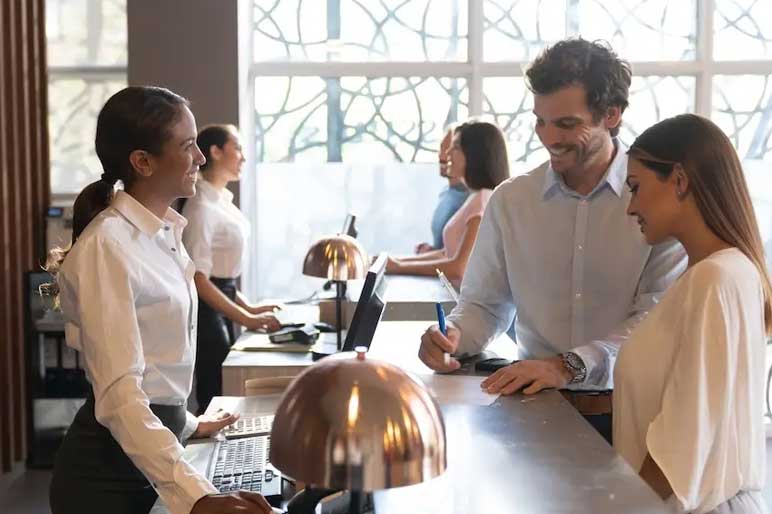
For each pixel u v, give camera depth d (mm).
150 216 2215
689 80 6395
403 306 3893
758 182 6422
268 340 4414
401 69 6406
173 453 1997
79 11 6238
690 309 1862
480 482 1505
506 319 2654
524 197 2494
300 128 6473
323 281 6539
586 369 2195
